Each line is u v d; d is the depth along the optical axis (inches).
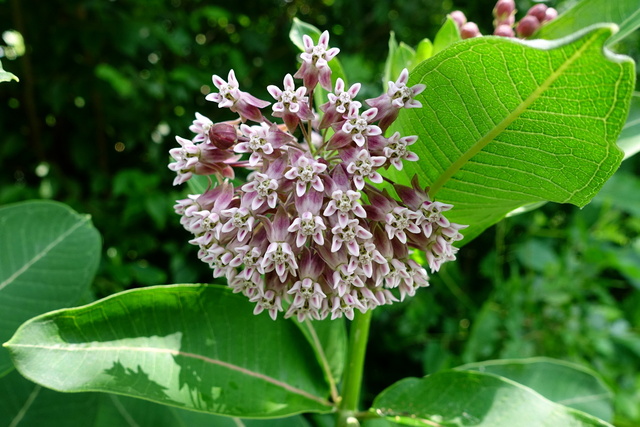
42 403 6.6
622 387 15.1
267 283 4.6
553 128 3.7
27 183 15.3
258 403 5.4
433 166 4.8
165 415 7.1
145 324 5.1
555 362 8.0
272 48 18.7
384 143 4.2
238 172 11.5
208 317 5.5
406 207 4.4
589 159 3.8
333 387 6.2
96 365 4.6
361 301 4.6
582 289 15.9
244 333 5.6
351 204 4.1
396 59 6.4
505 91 3.6
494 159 4.3
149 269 13.1
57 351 4.5
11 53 14.8
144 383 4.7
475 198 5.0
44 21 14.1
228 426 7.3
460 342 15.5
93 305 4.7
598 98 3.3
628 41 20.9
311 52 4.4
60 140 15.8
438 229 4.5
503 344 14.1
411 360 16.2
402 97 4.1
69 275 6.3
